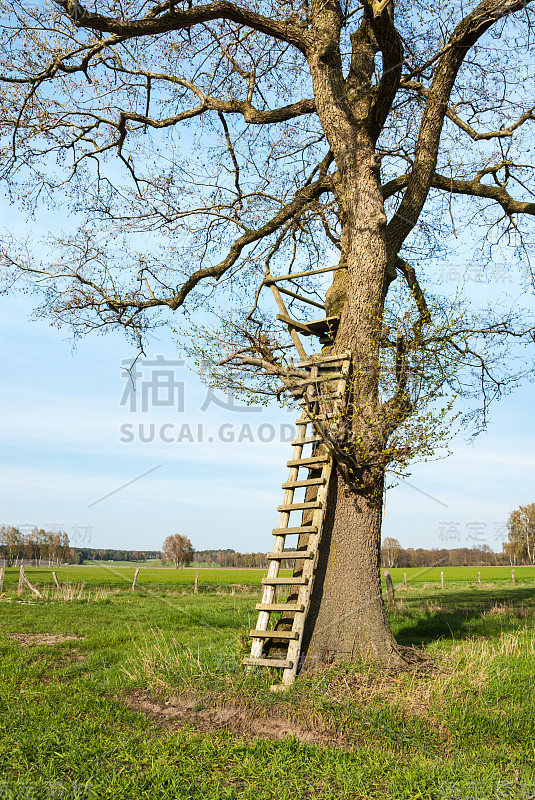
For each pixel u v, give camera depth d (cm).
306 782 496
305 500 942
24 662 973
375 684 730
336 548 866
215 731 616
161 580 3912
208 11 899
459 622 1327
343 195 979
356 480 850
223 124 1232
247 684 730
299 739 598
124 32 870
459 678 741
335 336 988
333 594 849
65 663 1001
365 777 504
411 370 795
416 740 585
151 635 1267
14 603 2055
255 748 562
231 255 1184
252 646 825
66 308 1164
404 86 1109
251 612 1703
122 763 535
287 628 864
